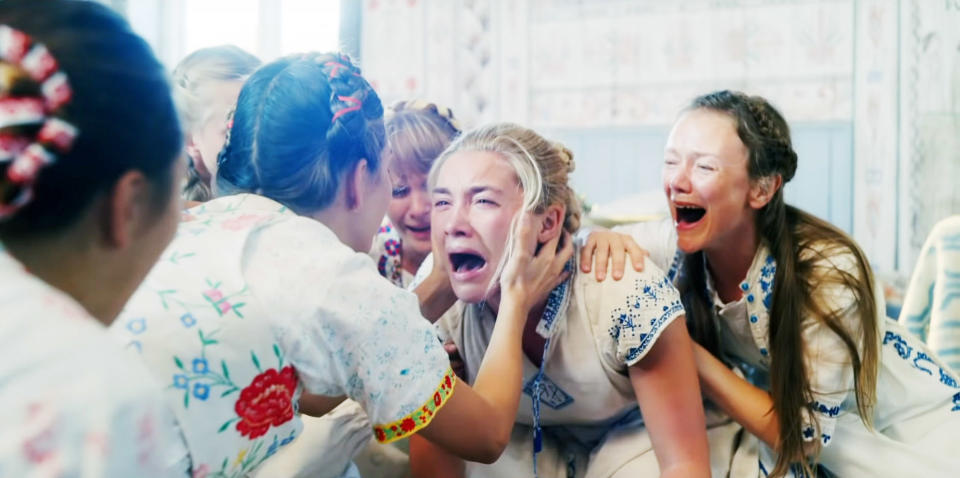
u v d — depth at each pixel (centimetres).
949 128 270
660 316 95
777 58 286
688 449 94
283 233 73
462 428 77
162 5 333
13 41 41
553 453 113
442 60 322
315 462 93
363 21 331
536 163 95
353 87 81
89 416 37
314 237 74
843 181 282
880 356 114
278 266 70
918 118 273
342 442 96
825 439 107
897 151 276
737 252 113
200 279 67
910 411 118
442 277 101
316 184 78
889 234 277
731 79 291
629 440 107
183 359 63
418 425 73
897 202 276
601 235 106
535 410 103
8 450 35
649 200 196
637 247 104
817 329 105
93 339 39
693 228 109
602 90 305
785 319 106
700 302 120
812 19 282
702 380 109
